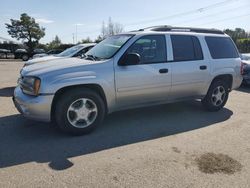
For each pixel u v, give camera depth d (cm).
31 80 476
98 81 496
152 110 673
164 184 343
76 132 495
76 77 479
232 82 686
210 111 674
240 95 903
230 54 680
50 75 470
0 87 1041
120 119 600
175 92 596
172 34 593
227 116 638
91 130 512
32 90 473
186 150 445
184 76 595
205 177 361
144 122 584
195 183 346
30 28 6003
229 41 687
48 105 467
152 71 550
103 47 584
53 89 464
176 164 396
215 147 458
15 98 512
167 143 473
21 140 478
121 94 528
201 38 635
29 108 470
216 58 650
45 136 496
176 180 352
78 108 493
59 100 477
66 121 482
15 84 1124
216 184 346
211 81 646
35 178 353
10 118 599
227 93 685
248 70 1030
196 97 639
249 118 624
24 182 343
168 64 572
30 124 558
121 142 475
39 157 413
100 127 548
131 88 533
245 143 476
